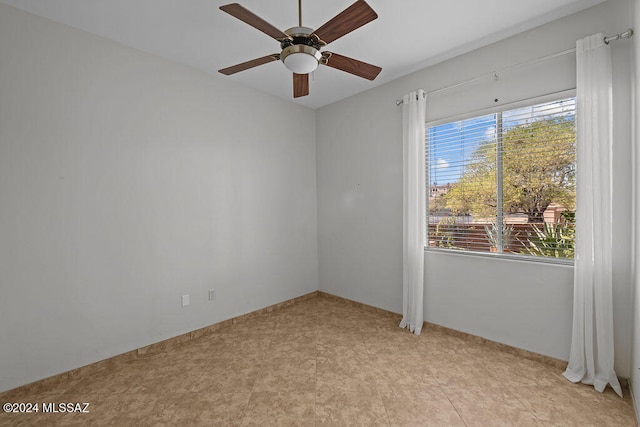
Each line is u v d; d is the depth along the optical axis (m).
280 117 3.59
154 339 2.57
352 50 2.57
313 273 3.99
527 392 1.91
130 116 2.43
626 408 1.75
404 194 2.96
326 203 3.90
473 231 2.65
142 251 2.50
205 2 1.92
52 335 2.08
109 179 2.32
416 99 2.84
